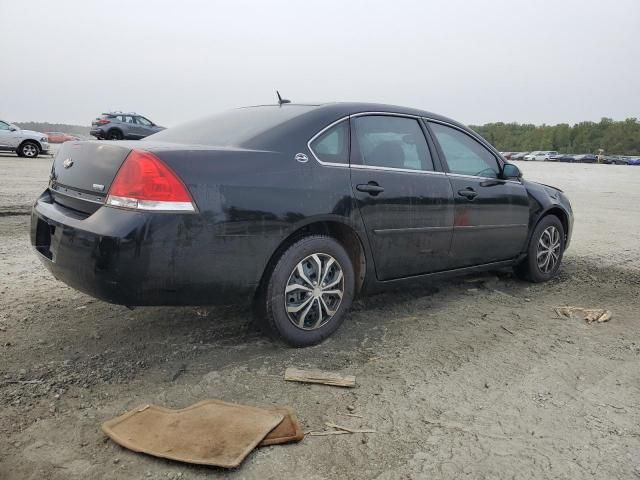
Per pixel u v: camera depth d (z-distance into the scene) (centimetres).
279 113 368
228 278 299
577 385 313
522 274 531
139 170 276
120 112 2809
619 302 484
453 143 445
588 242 788
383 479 221
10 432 241
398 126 405
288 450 237
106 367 308
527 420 272
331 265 348
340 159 355
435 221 407
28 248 588
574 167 4269
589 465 237
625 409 288
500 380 315
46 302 409
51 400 269
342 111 370
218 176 294
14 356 315
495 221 464
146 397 277
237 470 221
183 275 284
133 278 273
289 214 317
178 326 374
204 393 284
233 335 362
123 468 219
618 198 1564
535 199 511
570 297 495
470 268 460
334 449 240
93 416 257
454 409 279
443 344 365
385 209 371
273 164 319
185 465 222
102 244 271
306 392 290
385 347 356
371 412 273
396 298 463
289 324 332
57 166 342
